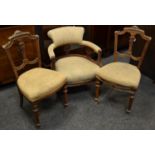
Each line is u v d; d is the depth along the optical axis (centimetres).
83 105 234
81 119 215
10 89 260
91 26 293
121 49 363
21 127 205
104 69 219
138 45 269
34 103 188
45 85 192
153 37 249
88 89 260
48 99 242
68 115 220
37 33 253
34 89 186
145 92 254
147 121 213
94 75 225
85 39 302
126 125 208
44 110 226
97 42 316
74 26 257
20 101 226
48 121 212
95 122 212
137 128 205
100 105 233
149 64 270
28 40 244
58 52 291
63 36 236
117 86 208
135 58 227
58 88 201
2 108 229
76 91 256
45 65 282
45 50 276
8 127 205
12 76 256
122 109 228
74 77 218
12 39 191
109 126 207
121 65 228
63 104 235
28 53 253
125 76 207
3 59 238
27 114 221
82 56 257
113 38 335
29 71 214
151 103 237
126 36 352
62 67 228
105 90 258
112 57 341
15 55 243
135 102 238
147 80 277
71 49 296
